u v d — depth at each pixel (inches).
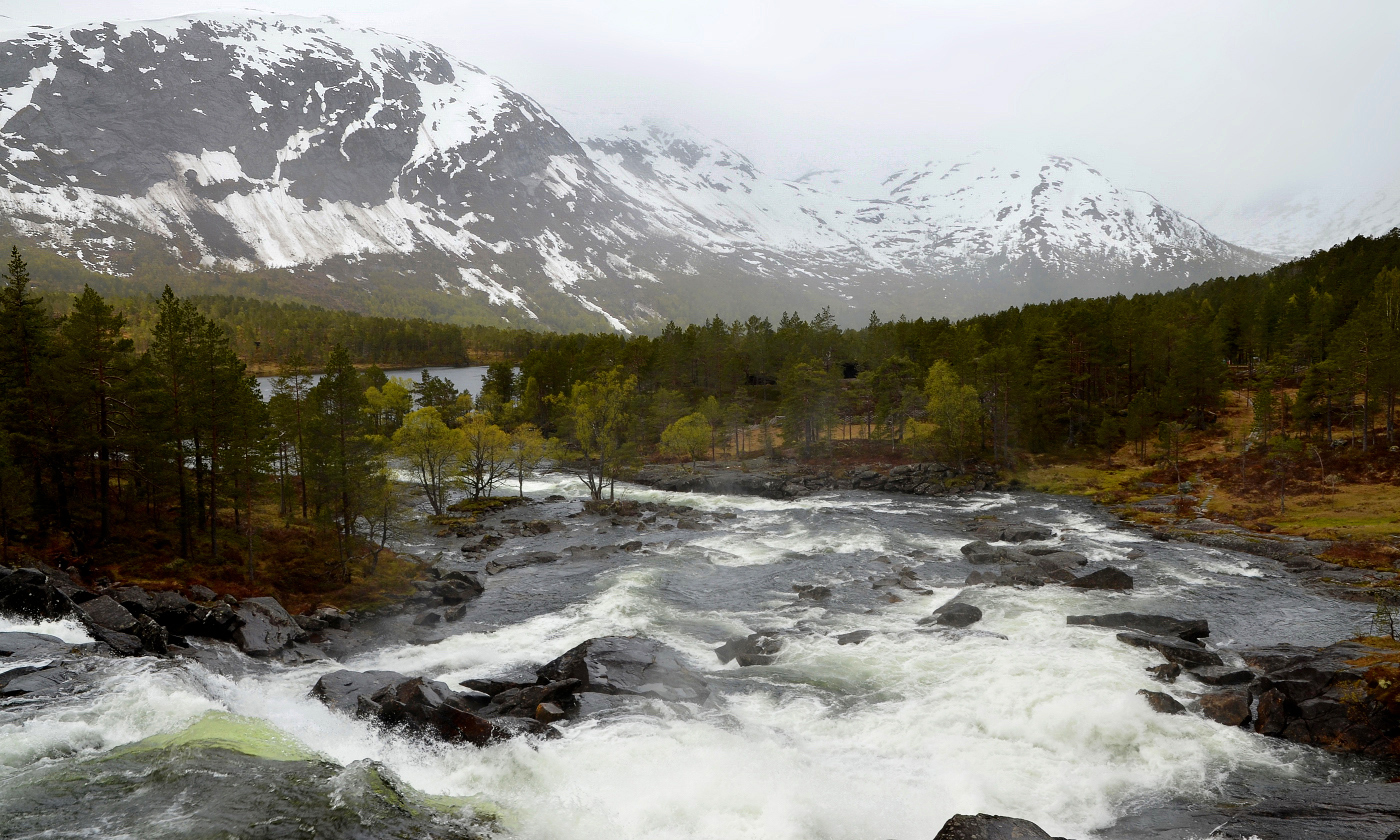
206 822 820.6
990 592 2172.7
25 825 807.1
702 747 1119.6
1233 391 5462.6
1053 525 3415.4
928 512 3796.8
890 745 1187.3
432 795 957.2
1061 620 1865.2
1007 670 1488.7
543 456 4419.3
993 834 781.3
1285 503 3390.7
